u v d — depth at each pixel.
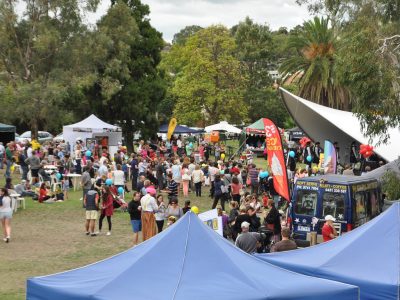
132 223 19.91
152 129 51.81
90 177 27.62
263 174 28.55
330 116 36.81
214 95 71.06
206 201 29.72
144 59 51.81
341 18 28.19
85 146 39.47
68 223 23.92
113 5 52.81
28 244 20.44
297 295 8.15
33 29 50.97
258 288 8.11
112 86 48.09
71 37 52.19
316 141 41.88
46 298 8.30
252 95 84.56
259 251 16.31
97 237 21.62
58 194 28.70
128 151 51.84
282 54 94.56
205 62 70.44
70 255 19.02
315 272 9.88
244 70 78.38
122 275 8.34
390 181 23.20
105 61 51.50
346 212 17.95
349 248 10.22
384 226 10.41
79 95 51.09
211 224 15.97
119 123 51.50
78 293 8.09
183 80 72.31
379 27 23.97
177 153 47.44
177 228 9.12
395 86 22.41
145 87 51.06
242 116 74.81
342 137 41.44
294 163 33.66
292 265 10.11
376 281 9.35
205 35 71.94
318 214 18.27
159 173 31.20
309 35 58.34
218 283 8.17
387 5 25.45
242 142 54.00
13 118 51.53
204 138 63.56
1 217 20.59
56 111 49.66
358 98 22.88
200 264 8.52
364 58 22.45
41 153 35.03
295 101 39.88
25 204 27.66
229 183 27.92
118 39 51.38
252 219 17.42
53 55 51.97
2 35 50.31
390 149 32.66
